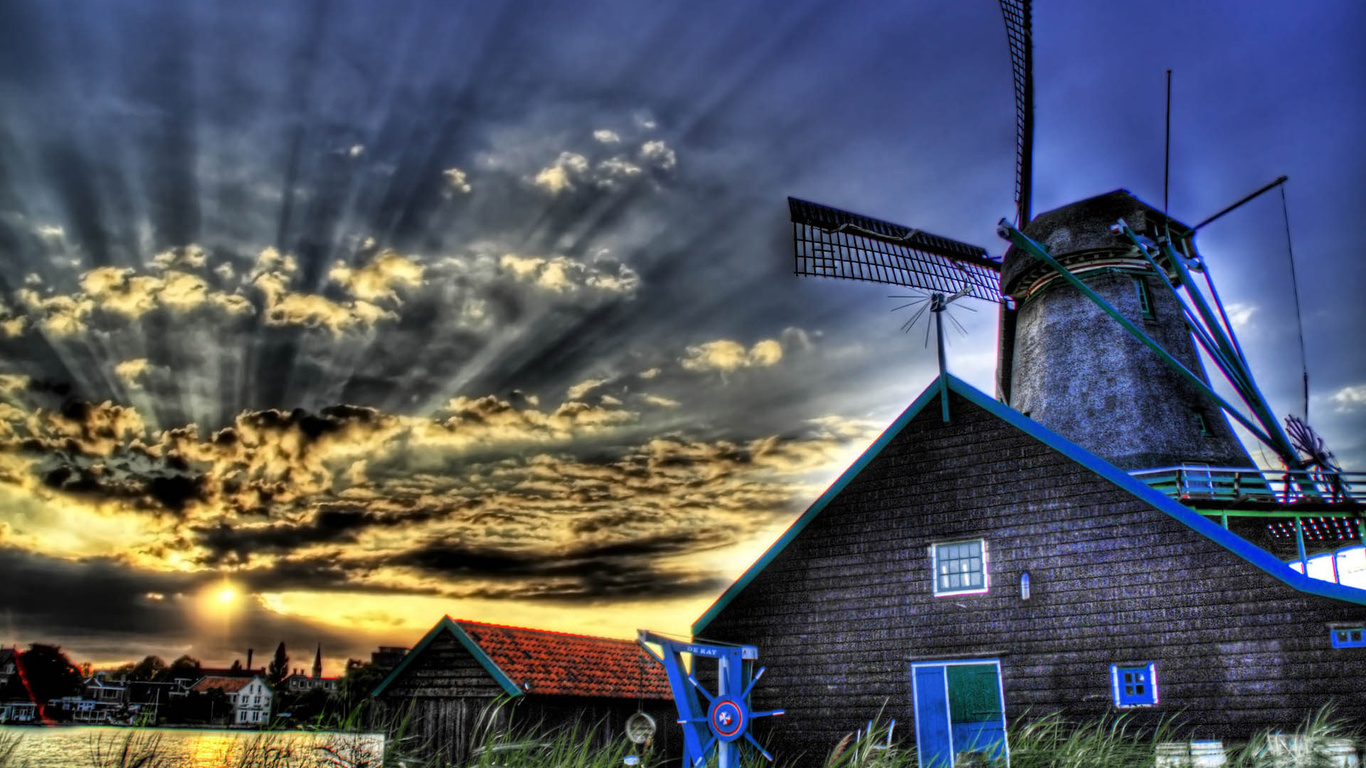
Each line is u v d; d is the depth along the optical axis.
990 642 17.28
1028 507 17.70
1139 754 13.73
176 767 8.07
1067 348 25.70
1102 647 16.41
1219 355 23.97
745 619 19.53
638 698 23.50
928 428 19.12
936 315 19.61
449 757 20.28
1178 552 16.27
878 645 18.19
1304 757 12.56
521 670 21.05
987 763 12.96
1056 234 26.88
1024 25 28.72
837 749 12.05
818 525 19.50
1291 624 15.16
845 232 27.94
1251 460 23.77
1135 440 23.58
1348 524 21.44
